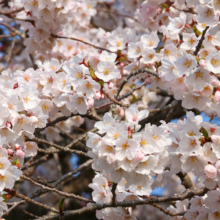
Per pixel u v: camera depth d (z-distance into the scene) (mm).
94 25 7719
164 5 4879
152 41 4184
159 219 6797
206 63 3311
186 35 3848
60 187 5578
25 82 3955
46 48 5352
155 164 2836
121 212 3389
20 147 3477
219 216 3295
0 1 5402
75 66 3619
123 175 2865
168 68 3631
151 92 5887
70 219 6723
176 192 7230
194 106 3715
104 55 3752
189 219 3490
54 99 4012
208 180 3068
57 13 4863
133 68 4305
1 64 6840
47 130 5609
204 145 2977
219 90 3555
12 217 6680
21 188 7180
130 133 2869
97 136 2850
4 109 3244
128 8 6504
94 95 3623
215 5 3457
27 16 5211
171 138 3121
